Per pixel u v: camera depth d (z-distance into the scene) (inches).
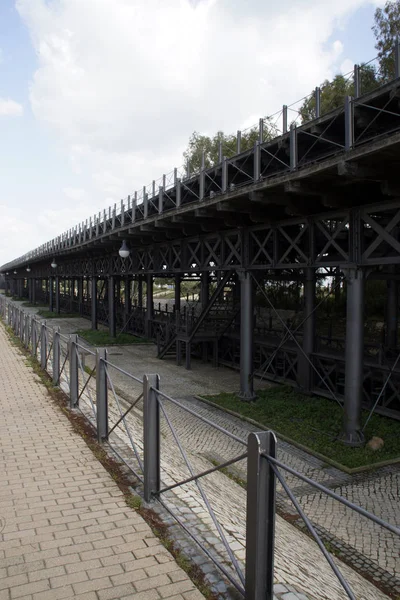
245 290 450.9
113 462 198.5
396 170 264.8
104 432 223.5
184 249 583.8
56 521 146.9
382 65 755.4
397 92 242.1
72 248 980.6
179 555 127.3
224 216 434.0
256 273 458.0
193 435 353.1
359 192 321.4
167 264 647.1
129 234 636.1
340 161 253.8
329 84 766.5
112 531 140.6
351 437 326.3
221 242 491.2
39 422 256.7
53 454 207.8
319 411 399.5
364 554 192.9
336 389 433.4
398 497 252.7
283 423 374.6
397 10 756.0
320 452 314.0
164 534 139.0
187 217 472.1
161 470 190.1
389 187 271.0
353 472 283.6
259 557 101.9
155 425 161.9
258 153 340.2
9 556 126.6
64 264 1362.0
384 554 193.2
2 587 112.9
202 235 532.1
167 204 572.7
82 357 379.2
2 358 477.4
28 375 389.7
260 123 345.4
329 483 271.3
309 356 459.5
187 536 138.4
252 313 454.0
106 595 110.0
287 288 951.6
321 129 307.7
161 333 799.7
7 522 146.1
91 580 116.0
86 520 147.6
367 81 727.7
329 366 450.0
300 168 303.7
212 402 445.1
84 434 235.3
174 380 552.4
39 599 108.2
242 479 261.7
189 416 408.2
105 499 163.2
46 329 411.2
